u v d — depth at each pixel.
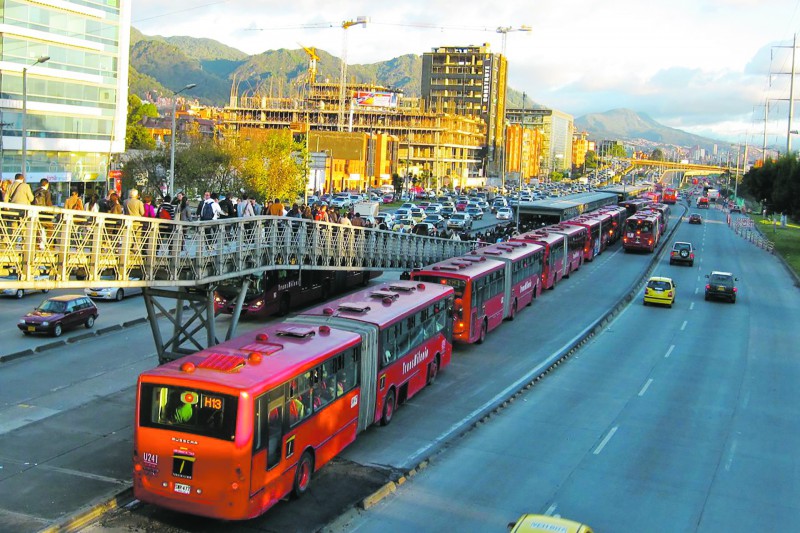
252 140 76.88
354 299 23.17
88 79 62.72
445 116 190.00
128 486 15.86
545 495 16.59
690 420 22.62
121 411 21.08
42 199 18.19
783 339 35.12
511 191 174.62
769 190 96.75
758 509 16.30
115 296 37.75
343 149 143.25
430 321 24.83
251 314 34.41
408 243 42.59
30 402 21.52
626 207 93.25
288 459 14.88
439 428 20.97
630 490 17.09
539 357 29.91
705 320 39.50
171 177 45.41
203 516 13.99
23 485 15.68
